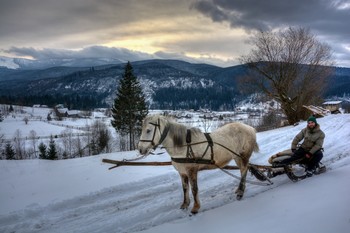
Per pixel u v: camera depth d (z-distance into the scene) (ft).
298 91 96.73
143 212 24.58
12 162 41.27
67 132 243.19
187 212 23.90
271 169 30.19
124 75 166.61
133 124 164.55
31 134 245.86
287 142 51.44
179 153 23.38
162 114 24.22
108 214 24.73
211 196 27.25
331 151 40.11
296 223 17.78
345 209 18.38
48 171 36.58
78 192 29.09
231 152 25.99
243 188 26.21
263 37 96.32
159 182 32.55
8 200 27.27
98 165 39.11
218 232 18.66
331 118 78.74
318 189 23.66
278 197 23.48
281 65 93.61
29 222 23.39
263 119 128.67
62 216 24.57
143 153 22.45
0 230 22.24
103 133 159.94
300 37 94.48
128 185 31.14
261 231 17.61
